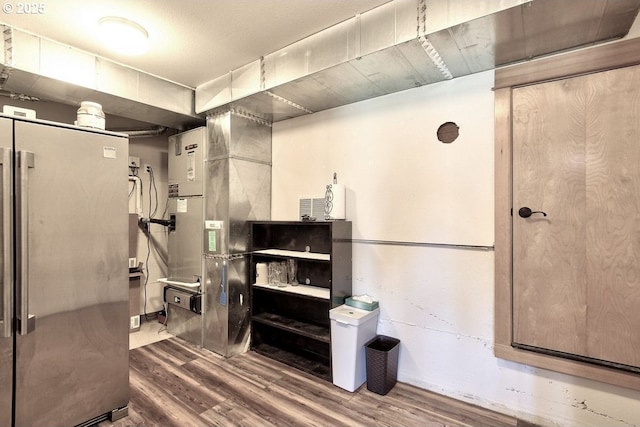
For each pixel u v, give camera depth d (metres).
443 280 2.39
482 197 2.24
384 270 2.67
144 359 2.98
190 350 3.20
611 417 1.85
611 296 1.83
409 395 2.38
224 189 3.11
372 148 2.74
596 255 1.87
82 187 2.01
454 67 2.17
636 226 1.76
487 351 2.22
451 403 2.28
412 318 2.53
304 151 3.21
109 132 2.14
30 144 1.81
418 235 2.50
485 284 2.23
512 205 2.10
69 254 1.96
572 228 1.93
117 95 2.66
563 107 1.95
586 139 1.88
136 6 1.94
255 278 3.19
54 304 1.90
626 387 1.78
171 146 3.72
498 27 1.72
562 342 1.96
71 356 1.97
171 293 3.59
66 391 1.95
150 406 2.25
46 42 2.29
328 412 2.18
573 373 1.90
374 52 1.97
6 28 2.12
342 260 2.71
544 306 2.01
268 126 3.44
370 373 2.42
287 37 2.30
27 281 1.77
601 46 1.84
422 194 2.48
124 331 2.20
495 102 2.16
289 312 3.22
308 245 3.14
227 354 3.04
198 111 3.16
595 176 1.86
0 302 1.74
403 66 2.15
